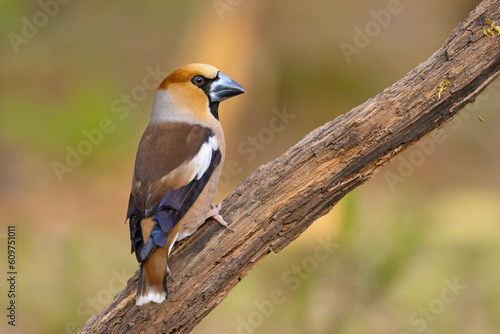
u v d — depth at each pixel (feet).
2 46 73.41
